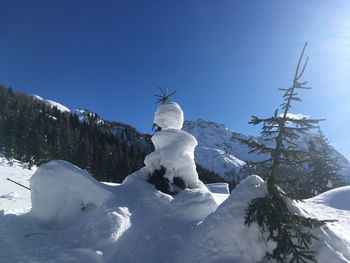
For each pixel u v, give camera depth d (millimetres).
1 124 78438
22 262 8289
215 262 7887
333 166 32219
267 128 8359
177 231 9422
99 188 10656
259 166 8438
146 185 11258
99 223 9078
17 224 10422
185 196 10461
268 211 8000
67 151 81188
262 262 7941
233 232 8148
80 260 8023
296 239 7977
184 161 11602
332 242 8117
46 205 10945
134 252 8445
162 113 12633
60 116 121312
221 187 16531
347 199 19969
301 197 8531
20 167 64625
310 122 8102
